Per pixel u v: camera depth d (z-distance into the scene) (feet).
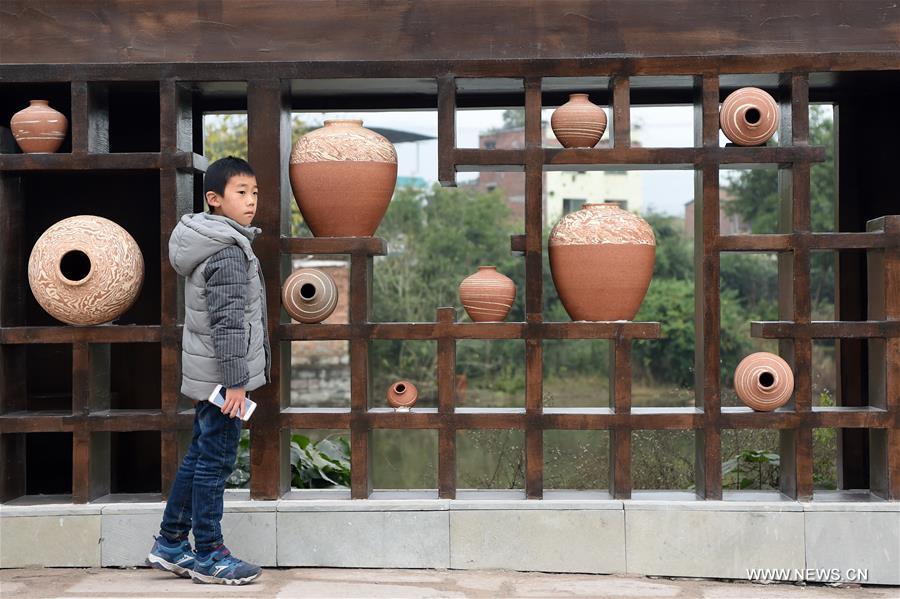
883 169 15.03
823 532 12.03
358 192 12.62
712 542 12.09
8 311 12.83
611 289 12.52
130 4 12.59
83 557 12.31
